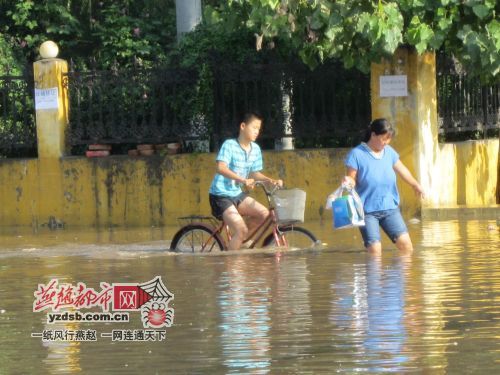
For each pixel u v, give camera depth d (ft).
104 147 149.07
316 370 59.36
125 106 149.28
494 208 135.85
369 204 102.22
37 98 149.07
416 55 137.69
